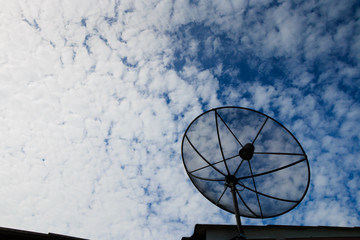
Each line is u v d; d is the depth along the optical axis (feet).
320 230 15.01
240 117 15.40
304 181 12.55
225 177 13.34
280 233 14.56
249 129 14.97
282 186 13.19
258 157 14.26
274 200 13.12
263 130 14.67
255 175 13.78
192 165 14.08
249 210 13.17
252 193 13.70
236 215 10.68
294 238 14.42
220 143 14.76
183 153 14.21
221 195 13.66
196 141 14.70
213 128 15.19
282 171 13.50
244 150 13.93
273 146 14.11
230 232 14.10
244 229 14.55
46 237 13.47
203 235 14.67
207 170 14.15
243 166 14.14
